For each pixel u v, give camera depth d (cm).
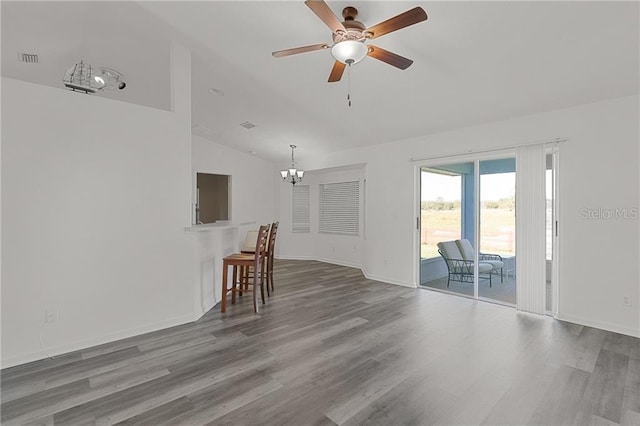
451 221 501
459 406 206
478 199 457
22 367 254
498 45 287
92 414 196
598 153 341
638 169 318
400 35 290
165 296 343
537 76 322
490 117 414
